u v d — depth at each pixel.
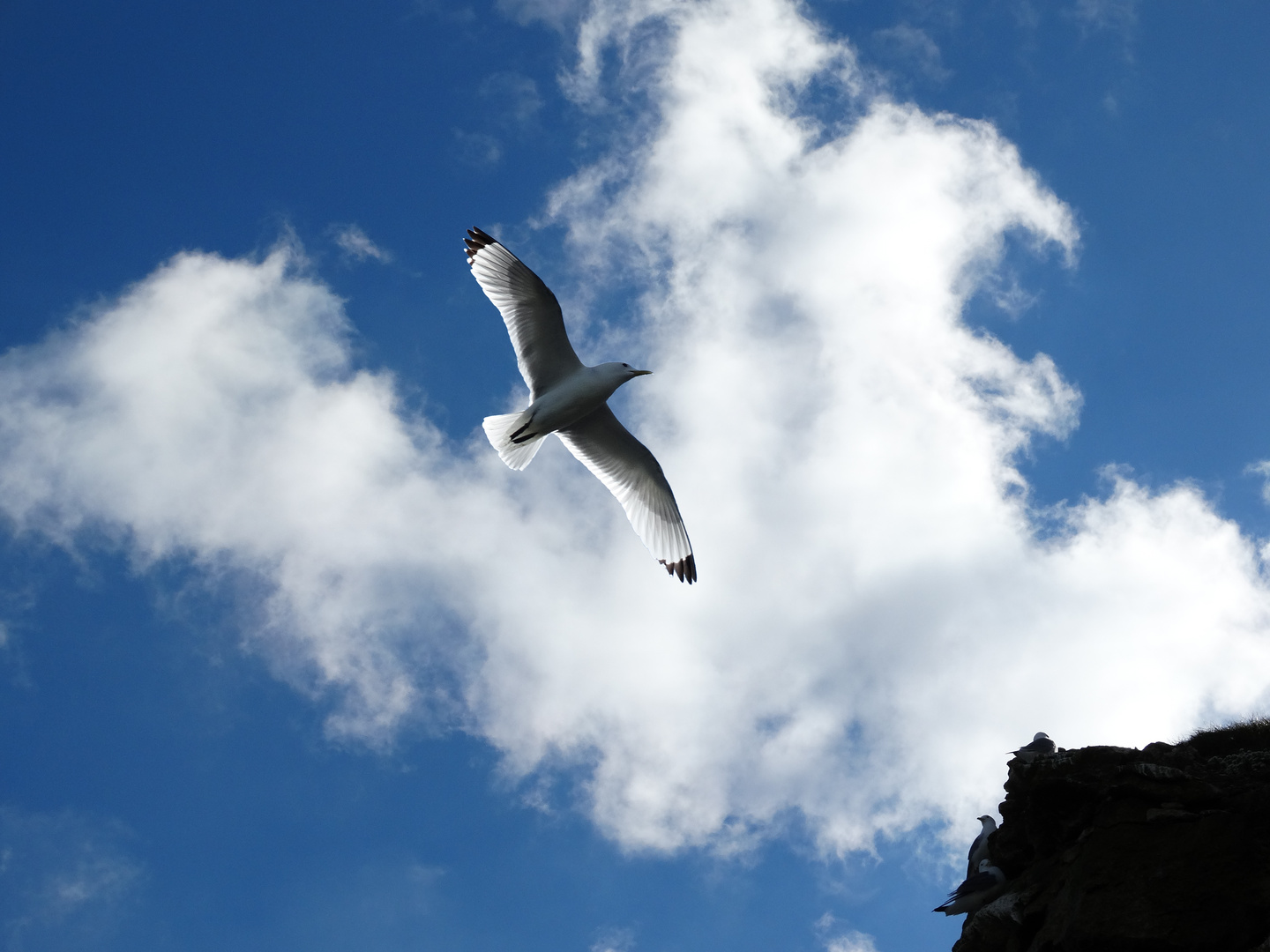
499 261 17.31
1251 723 14.73
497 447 17.69
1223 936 11.71
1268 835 12.05
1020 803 14.37
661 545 19.12
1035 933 13.29
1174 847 12.31
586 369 17.50
